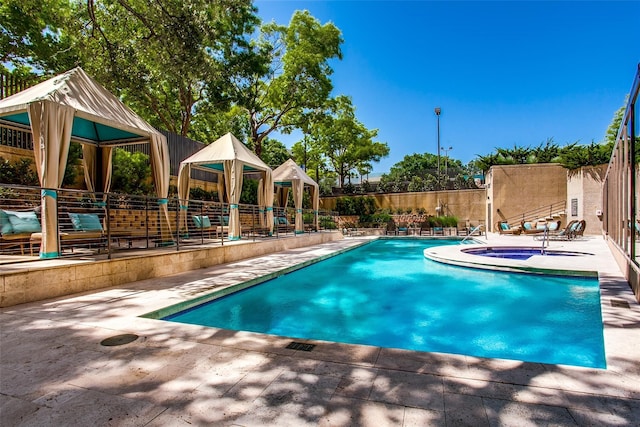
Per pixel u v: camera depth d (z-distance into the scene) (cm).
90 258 567
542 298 579
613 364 246
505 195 1831
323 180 3528
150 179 1196
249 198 1717
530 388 212
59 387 218
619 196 687
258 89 2084
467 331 449
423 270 869
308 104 2017
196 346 290
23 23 1126
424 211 2325
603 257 837
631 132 504
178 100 1841
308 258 927
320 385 219
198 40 919
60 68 1222
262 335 320
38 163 524
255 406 194
